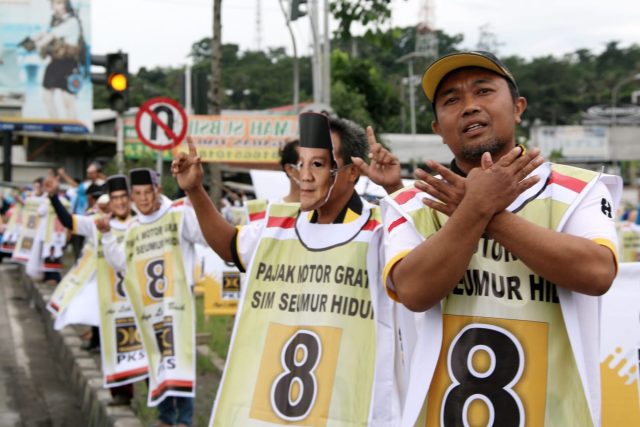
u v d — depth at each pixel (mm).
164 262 6547
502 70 2754
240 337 3721
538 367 2572
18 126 23391
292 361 3572
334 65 36125
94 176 12773
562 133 61844
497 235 2506
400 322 3164
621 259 14711
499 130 2756
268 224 3785
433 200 2617
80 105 23625
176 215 6559
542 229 2480
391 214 2873
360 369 3465
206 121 17391
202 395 7824
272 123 17391
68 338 10609
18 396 8992
